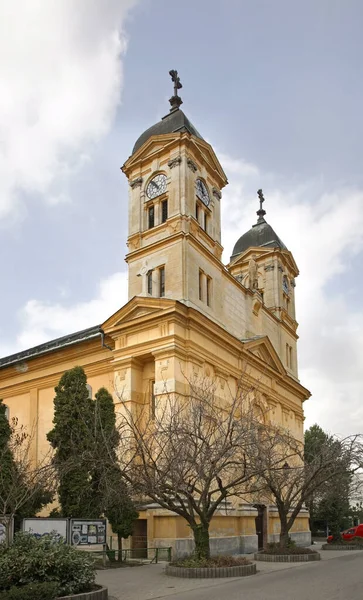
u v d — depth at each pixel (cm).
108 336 3419
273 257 4988
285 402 4553
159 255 3481
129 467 2320
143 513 2900
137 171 3788
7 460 2588
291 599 1463
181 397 3019
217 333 3412
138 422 2686
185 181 3525
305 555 2759
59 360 3759
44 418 3750
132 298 3288
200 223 3684
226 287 3900
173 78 3988
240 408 3141
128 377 3198
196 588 1742
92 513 2503
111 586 1797
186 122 3747
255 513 3531
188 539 2817
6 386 4047
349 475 3438
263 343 4103
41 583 1411
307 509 4669
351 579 1889
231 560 2175
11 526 2059
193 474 2284
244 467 2236
